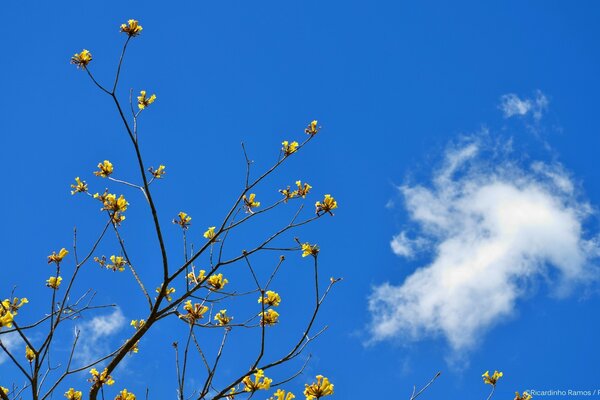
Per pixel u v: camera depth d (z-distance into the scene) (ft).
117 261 23.50
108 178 21.25
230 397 18.86
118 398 19.40
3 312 17.39
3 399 17.87
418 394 19.20
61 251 20.40
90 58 19.72
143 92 21.03
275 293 19.11
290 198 21.67
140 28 20.15
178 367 17.60
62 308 18.71
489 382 23.16
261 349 17.78
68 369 18.67
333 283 18.74
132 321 22.11
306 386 17.97
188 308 19.58
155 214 19.83
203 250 20.20
